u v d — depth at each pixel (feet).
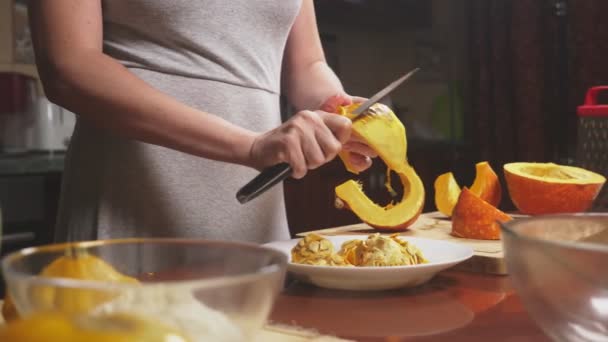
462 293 2.22
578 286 1.23
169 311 0.96
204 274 1.32
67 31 2.60
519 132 7.68
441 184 4.03
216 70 3.10
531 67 7.56
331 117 2.48
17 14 7.18
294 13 3.38
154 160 3.06
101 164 3.07
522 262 1.30
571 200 3.65
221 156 2.52
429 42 8.27
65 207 3.20
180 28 3.02
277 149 2.39
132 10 2.97
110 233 3.04
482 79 8.04
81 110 2.60
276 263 1.19
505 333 1.77
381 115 3.10
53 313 0.88
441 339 1.72
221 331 0.98
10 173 6.13
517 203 3.84
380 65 8.02
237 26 3.14
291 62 3.71
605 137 3.87
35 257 1.23
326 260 2.33
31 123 7.17
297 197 6.89
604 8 7.06
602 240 1.50
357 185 3.64
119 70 2.59
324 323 1.85
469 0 8.13
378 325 1.84
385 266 2.23
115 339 0.82
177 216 3.09
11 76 7.08
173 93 3.04
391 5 7.89
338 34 7.64
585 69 7.18
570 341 1.30
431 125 8.25
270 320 1.81
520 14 7.57
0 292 4.18
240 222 3.22
